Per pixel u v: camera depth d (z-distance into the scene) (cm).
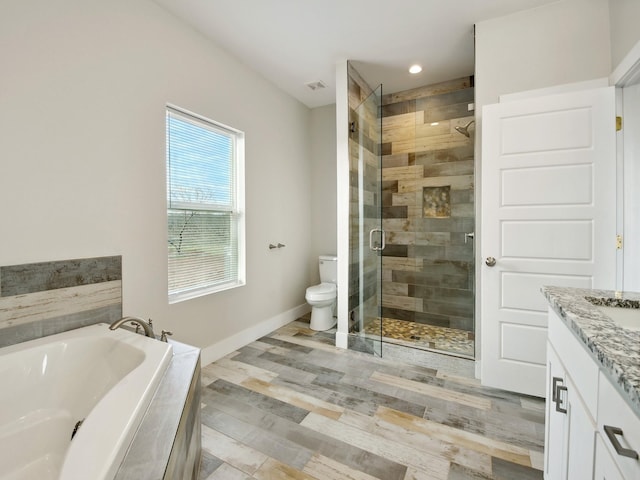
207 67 236
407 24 225
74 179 160
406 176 348
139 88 189
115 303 180
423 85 333
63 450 129
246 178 280
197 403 132
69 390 143
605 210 177
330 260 355
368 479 131
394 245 358
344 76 273
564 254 187
